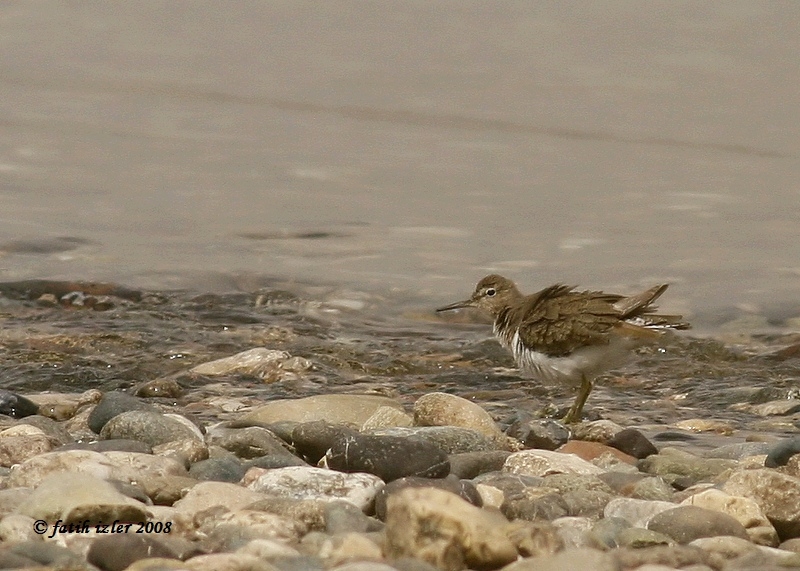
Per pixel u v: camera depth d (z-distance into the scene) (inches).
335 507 278.2
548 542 253.1
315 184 944.3
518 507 291.9
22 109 1198.9
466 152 1084.5
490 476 323.0
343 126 1181.1
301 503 278.1
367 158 1047.6
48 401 428.8
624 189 955.3
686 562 249.4
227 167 995.9
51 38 1467.8
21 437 342.6
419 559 236.1
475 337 596.4
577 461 343.0
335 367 536.7
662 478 332.2
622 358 452.1
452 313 634.8
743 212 880.9
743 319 618.5
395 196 912.3
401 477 315.6
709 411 474.3
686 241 792.3
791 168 1043.3
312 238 776.3
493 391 505.7
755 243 784.9
